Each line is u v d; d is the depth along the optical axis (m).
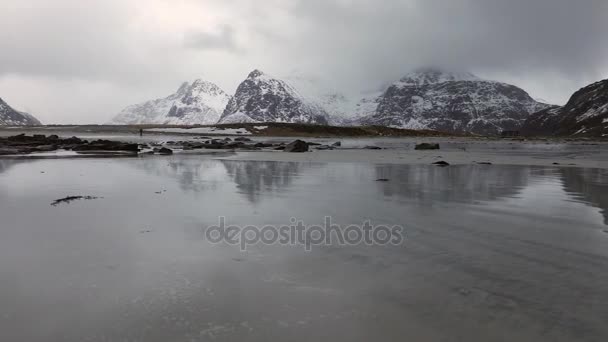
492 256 5.43
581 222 7.39
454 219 7.64
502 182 13.22
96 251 5.66
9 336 3.43
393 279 4.64
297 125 126.31
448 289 4.36
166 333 3.48
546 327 3.57
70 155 27.11
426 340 3.38
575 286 4.40
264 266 5.09
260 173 16.06
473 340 3.38
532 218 7.71
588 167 19.05
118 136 81.12
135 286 4.43
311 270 4.95
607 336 3.42
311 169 17.88
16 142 35.84
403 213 8.21
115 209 8.65
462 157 27.66
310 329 3.55
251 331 3.51
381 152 34.53
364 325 3.62
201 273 4.84
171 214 8.12
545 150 43.00
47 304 3.99
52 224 7.27
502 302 4.04
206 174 15.73
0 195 10.56
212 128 123.12
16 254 5.52
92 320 3.69
